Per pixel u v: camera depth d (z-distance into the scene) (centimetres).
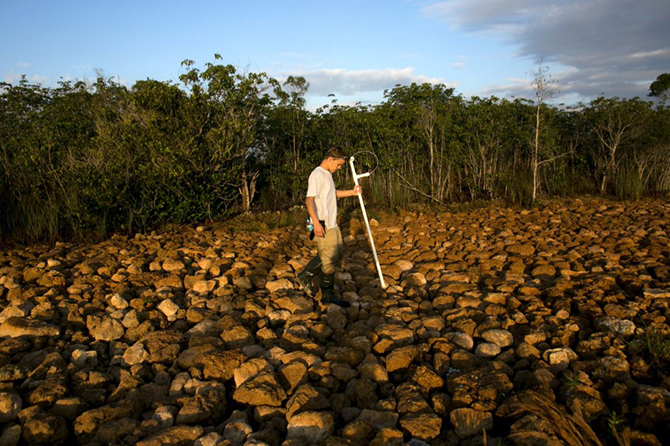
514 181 1255
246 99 1070
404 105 1327
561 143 1434
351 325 467
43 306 484
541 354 387
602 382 334
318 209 497
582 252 671
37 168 912
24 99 1197
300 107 1215
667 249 637
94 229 880
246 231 932
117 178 900
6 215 838
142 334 452
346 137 1257
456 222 971
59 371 371
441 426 310
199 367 379
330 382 356
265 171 1218
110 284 576
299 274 536
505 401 321
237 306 519
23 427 296
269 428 304
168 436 288
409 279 598
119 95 1186
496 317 466
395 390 349
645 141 1250
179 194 968
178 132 966
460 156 1233
